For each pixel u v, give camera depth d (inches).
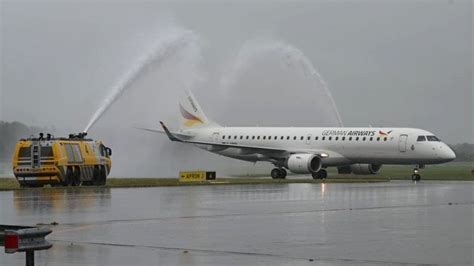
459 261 952.3
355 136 4003.4
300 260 972.6
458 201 2028.8
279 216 1579.7
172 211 1697.8
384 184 3223.4
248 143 4466.0
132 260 981.8
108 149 3090.6
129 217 1552.7
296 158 4037.9
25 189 2586.1
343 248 1073.5
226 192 2484.0
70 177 2775.6
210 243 1139.3
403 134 3846.0
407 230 1295.5
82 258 997.8
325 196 2263.8
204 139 4662.9
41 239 799.1
